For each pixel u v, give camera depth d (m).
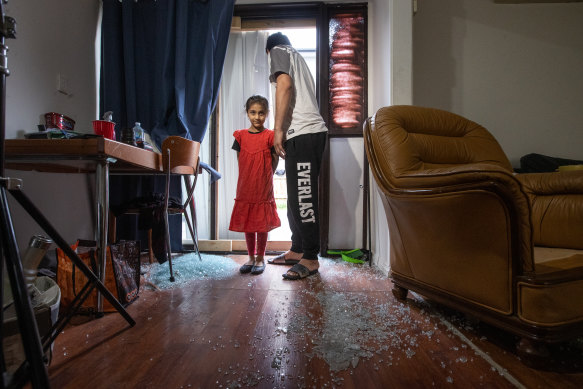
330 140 2.52
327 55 2.50
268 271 1.94
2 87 0.48
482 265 0.93
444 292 1.09
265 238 1.97
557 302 0.81
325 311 1.23
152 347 0.93
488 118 2.22
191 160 1.85
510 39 2.23
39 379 0.45
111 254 1.24
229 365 0.83
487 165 0.85
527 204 0.83
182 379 0.76
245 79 2.63
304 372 0.80
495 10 2.23
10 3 1.60
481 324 1.10
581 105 2.22
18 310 0.46
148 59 2.40
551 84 2.22
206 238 2.63
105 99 2.30
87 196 2.11
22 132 1.68
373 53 2.45
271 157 1.98
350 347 0.92
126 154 1.30
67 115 2.02
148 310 1.25
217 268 1.98
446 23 2.22
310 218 1.78
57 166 1.57
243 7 2.52
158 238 1.69
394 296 1.42
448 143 1.37
